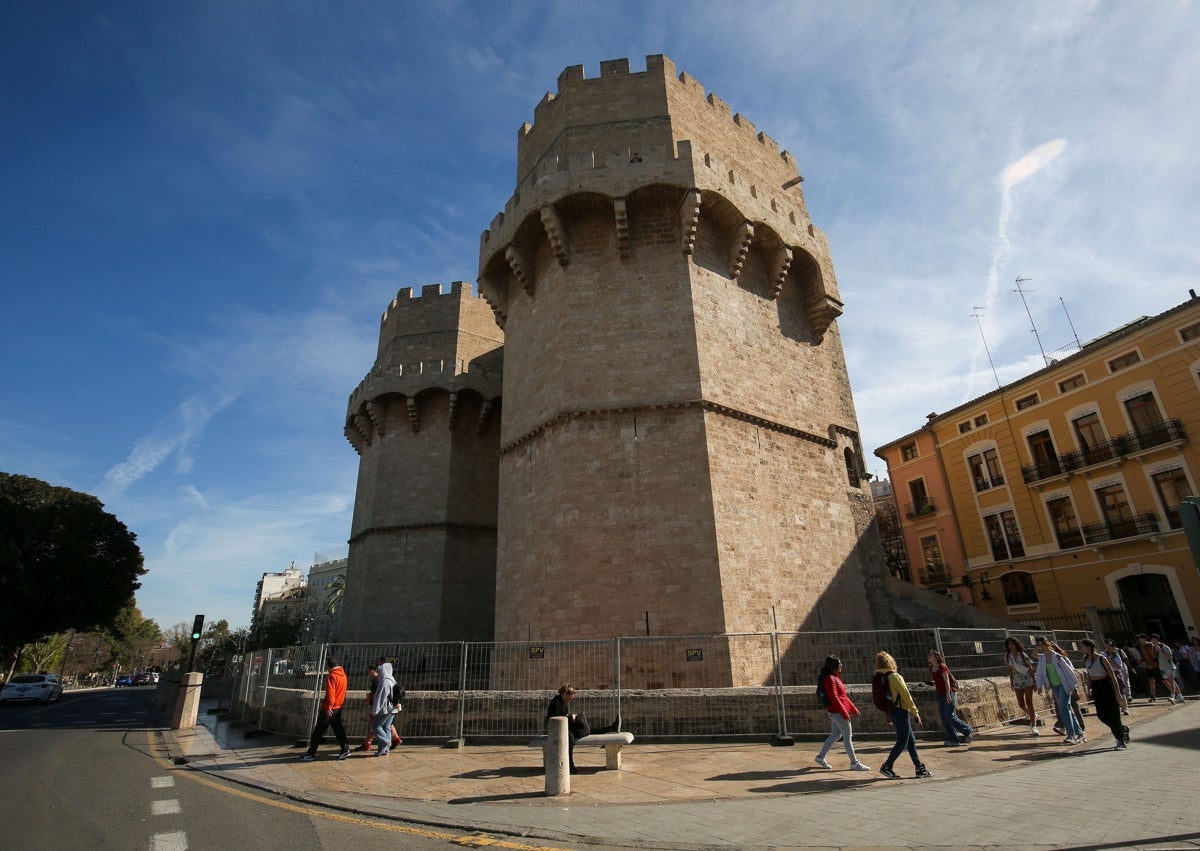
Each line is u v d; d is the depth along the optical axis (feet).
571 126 75.82
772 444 68.23
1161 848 18.08
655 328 65.67
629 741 32.42
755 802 26.22
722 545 57.88
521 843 22.03
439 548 98.84
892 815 23.34
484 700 43.47
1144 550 90.89
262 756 41.52
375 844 22.17
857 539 74.90
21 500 137.59
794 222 80.64
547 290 71.31
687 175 67.21
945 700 37.93
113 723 67.82
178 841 22.72
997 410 113.91
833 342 88.99
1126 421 94.32
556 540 60.08
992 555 112.78
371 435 112.06
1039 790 25.99
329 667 42.65
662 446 61.26
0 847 22.26
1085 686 56.80
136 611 280.92
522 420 71.05
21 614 131.85
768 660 56.65
